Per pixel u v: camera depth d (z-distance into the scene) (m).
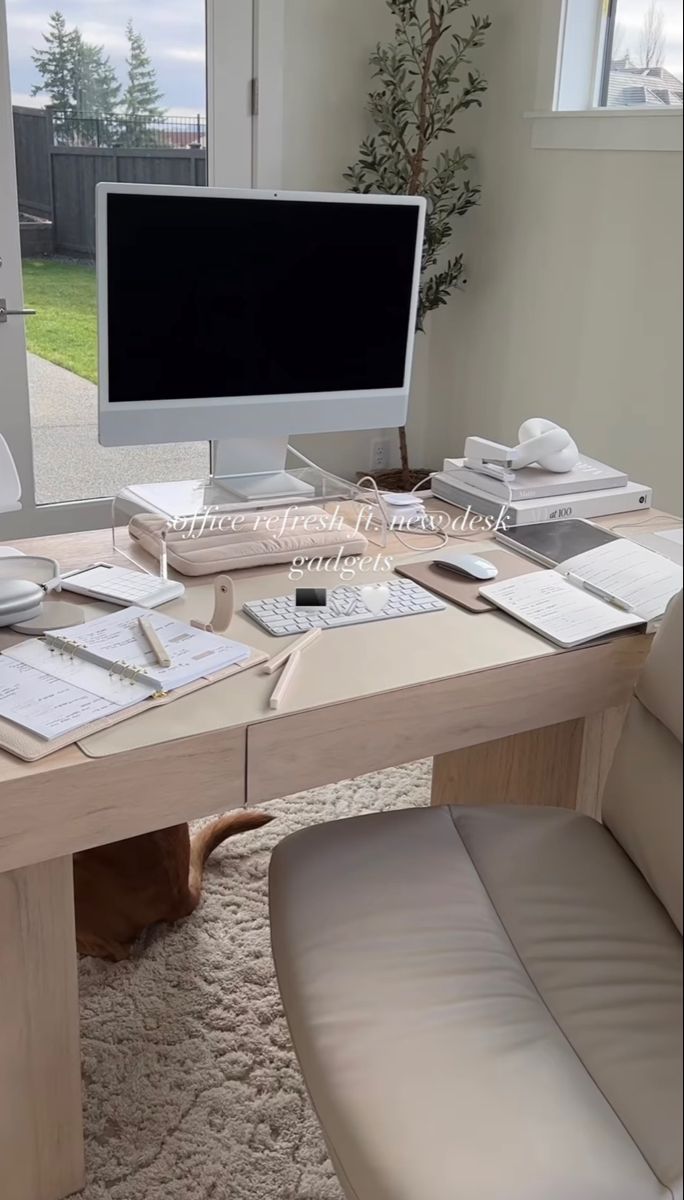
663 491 2.42
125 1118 1.51
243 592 1.58
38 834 1.12
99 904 1.76
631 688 1.54
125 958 1.81
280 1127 1.51
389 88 3.50
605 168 2.78
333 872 1.31
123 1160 1.45
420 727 1.36
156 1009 1.71
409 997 1.13
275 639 1.43
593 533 1.84
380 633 1.47
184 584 1.60
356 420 1.87
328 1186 1.42
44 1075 1.33
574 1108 1.00
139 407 1.65
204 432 1.72
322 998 1.13
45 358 3.20
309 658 1.38
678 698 1.17
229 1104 1.54
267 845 2.12
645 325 2.58
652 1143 0.96
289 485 1.88
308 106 3.39
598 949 1.19
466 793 2.05
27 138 3.00
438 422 3.85
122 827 1.17
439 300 3.45
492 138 3.35
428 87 3.46
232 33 3.20
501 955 1.20
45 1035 1.32
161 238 1.57
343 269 1.75
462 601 1.57
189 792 1.20
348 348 1.81
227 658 1.33
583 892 1.28
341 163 3.53
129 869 1.75
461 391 3.69
